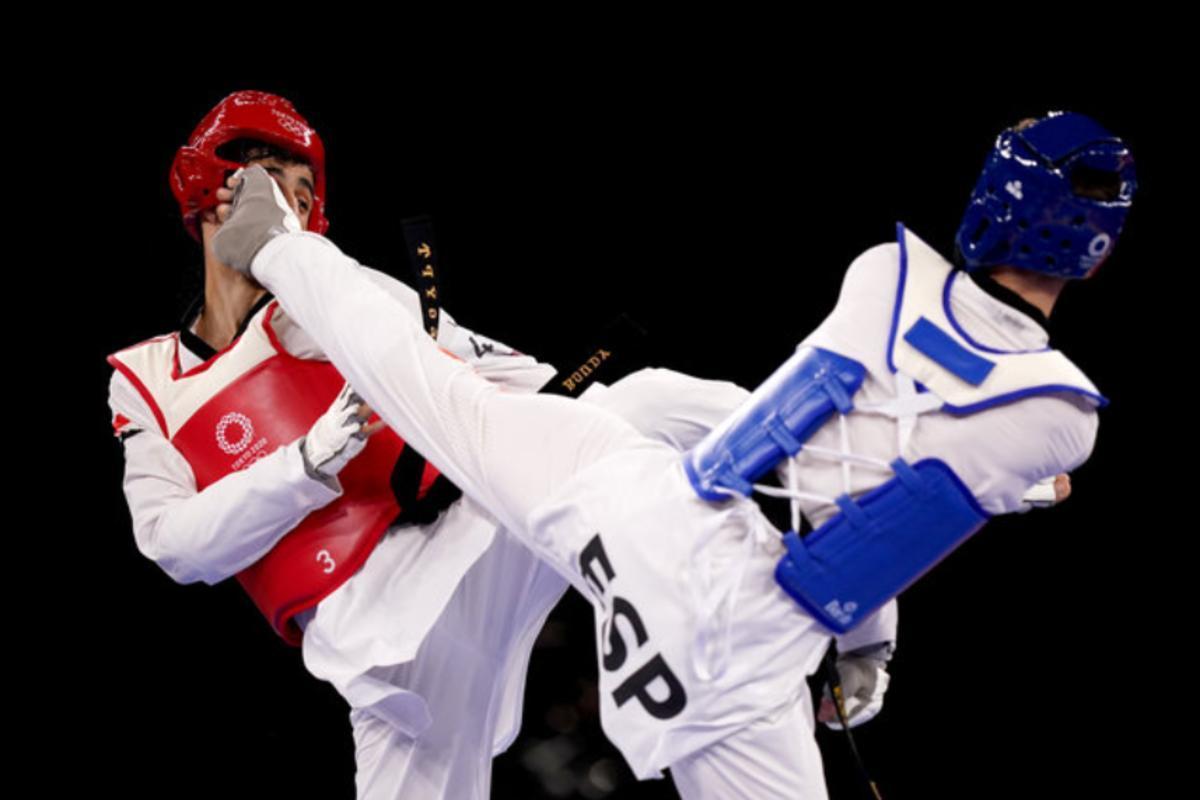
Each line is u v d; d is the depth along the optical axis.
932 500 6.50
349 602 8.23
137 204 13.35
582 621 13.45
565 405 7.29
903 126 14.03
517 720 9.06
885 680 8.41
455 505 8.47
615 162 14.39
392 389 7.54
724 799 6.83
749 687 6.66
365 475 8.42
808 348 6.85
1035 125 6.60
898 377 6.57
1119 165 6.51
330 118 14.02
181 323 9.01
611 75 14.19
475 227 14.47
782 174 14.30
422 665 8.46
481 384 7.50
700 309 14.49
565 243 14.51
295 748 12.56
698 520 6.70
